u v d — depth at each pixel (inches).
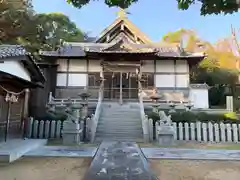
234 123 493.7
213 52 1469.0
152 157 306.8
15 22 940.6
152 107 660.7
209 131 465.1
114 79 856.3
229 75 1149.7
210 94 1111.6
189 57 815.7
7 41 949.8
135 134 483.2
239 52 1409.9
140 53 772.6
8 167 251.8
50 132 476.7
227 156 317.1
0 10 906.1
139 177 99.4
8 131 396.8
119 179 96.6
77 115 438.0
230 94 1100.5
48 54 825.5
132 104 681.6
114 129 500.1
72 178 212.1
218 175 228.4
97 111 555.2
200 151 354.0
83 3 172.1
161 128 425.1
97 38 962.1
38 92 671.8
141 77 820.6
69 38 1251.2
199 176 224.7
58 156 308.2
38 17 1070.4
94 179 97.2
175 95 826.2
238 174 232.2
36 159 292.0
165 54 866.1
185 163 278.8
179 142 446.6
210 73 1194.6
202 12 159.2
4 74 316.5
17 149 315.9
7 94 368.8
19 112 443.5
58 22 1222.9
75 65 850.1
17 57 427.2
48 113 572.7
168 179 214.2
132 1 172.6
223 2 149.6
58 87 833.5
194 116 528.1
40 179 209.3
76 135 424.8
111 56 800.9
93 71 848.9
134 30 950.4
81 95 727.1
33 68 494.6
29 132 467.8
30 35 1016.2
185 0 161.2
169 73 840.9
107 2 174.1
